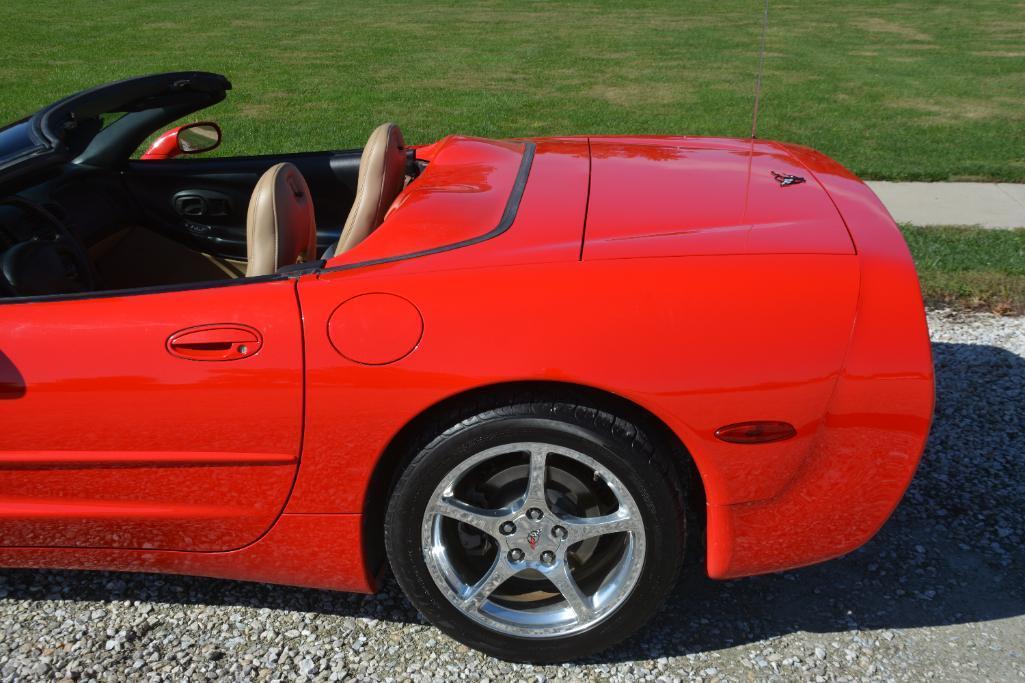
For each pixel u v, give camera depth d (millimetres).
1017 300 4707
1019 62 14273
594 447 2215
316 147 8641
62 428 2330
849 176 2912
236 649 2566
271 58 14531
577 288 2205
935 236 5758
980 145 8727
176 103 3412
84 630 2646
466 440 2230
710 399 2164
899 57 14906
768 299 2188
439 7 22141
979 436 3549
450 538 2449
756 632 2588
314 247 2910
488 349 2172
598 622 2402
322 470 2322
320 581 2529
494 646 2455
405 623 2662
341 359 2221
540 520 2342
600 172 2898
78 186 3600
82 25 18219
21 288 2506
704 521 2393
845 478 2264
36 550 2596
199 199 3799
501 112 10516
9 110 10570
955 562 2852
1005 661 2457
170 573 2617
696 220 2473
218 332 2252
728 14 21109
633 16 20734
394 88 12008
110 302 2340
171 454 2338
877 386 2182
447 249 2377
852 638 2555
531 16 20609
